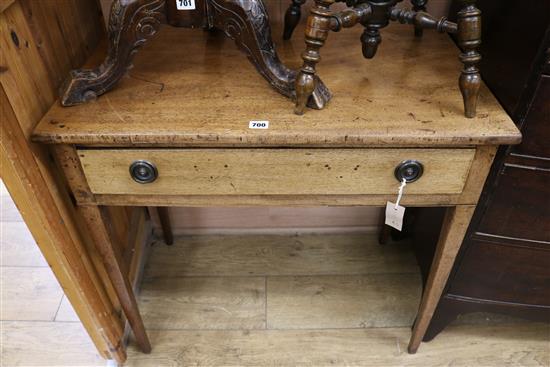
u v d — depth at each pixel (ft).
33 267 4.38
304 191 2.47
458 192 2.47
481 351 3.70
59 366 3.61
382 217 4.55
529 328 3.85
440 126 2.22
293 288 4.20
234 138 2.18
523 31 2.21
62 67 2.67
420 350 3.71
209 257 4.48
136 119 2.28
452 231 2.71
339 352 3.71
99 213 2.62
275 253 4.51
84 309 3.03
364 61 2.76
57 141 2.20
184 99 2.43
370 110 2.33
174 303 4.08
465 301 3.35
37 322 3.91
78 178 2.42
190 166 2.35
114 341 3.39
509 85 2.35
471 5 2.08
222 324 3.91
